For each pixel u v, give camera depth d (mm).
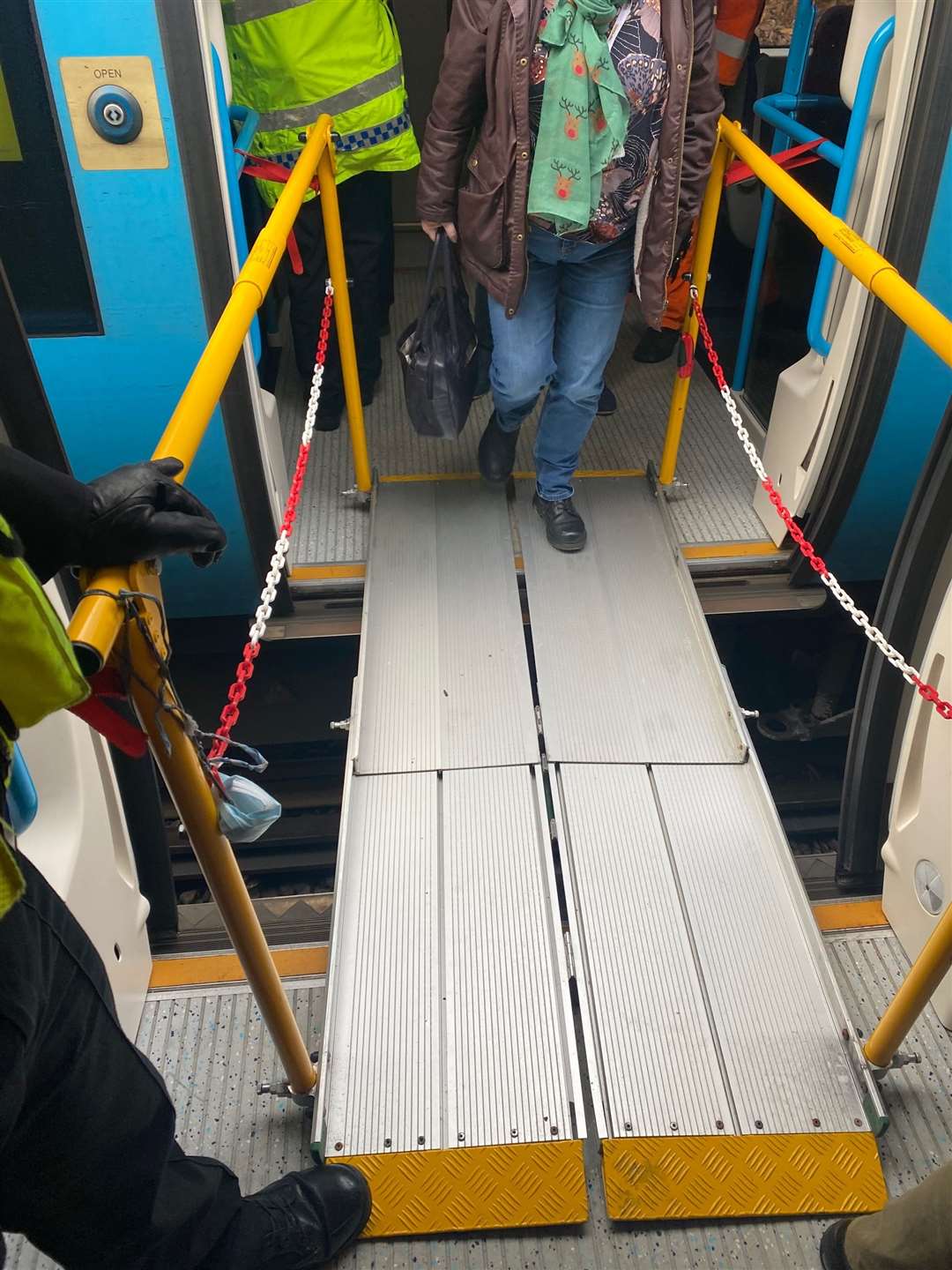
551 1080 1913
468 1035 1985
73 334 2568
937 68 2326
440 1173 1798
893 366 2715
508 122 2355
